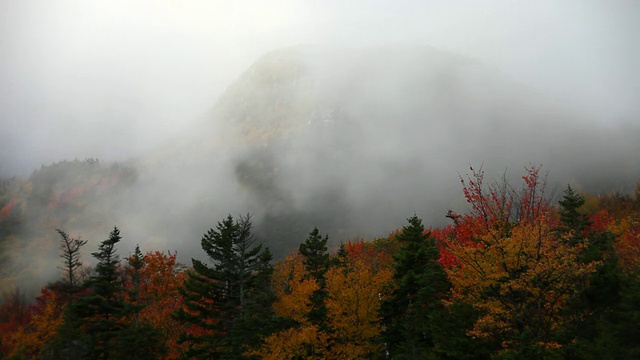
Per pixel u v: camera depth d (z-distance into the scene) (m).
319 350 24.58
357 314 25.75
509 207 18.73
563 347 14.08
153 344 28.66
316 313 27.84
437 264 23.77
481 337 16.52
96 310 29.33
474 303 16.91
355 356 24.83
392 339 26.38
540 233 15.22
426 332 22.97
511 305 16.03
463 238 19.52
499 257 15.89
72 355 26.22
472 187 19.30
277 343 24.20
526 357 13.97
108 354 27.56
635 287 14.06
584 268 15.06
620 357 12.84
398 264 28.38
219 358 28.16
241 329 26.47
